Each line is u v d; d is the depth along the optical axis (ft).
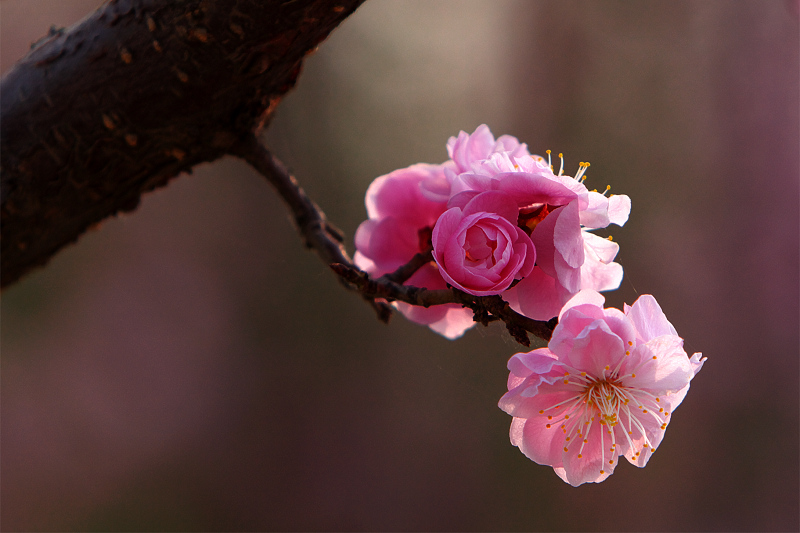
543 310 1.42
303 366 6.61
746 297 6.21
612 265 1.44
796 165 6.16
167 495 6.01
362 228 1.53
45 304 6.43
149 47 1.45
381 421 6.29
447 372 6.06
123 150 1.48
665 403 1.41
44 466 6.01
